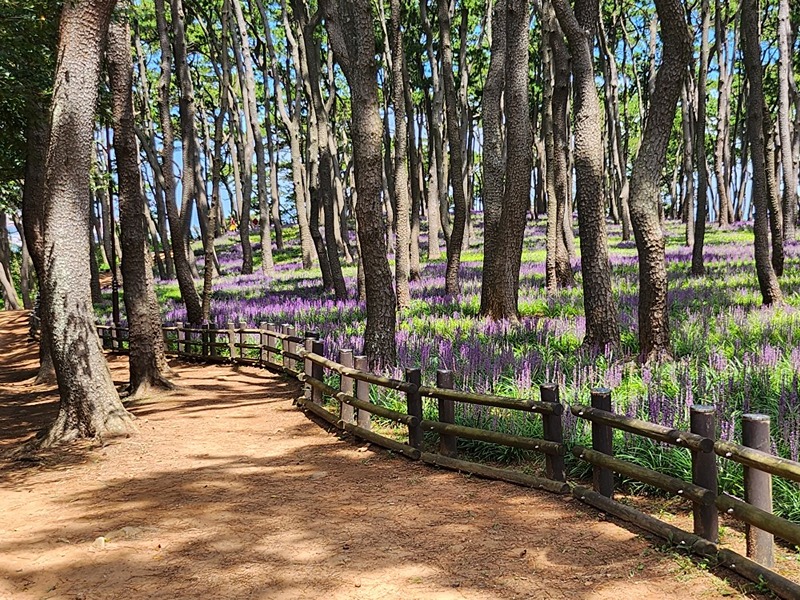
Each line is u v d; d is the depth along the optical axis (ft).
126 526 15.99
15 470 22.08
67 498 18.74
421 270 84.69
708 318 36.47
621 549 13.51
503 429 20.98
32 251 44.04
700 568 12.41
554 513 15.71
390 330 31.50
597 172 30.68
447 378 20.66
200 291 86.74
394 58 51.55
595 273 30.96
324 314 52.60
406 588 12.17
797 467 10.84
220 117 58.59
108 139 66.08
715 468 13.02
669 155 165.89
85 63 24.97
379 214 31.22
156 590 12.51
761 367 23.52
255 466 21.20
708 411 13.00
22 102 34.99
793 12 87.30
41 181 43.14
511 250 41.88
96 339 26.17
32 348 68.54
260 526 15.66
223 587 12.53
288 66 111.04
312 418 27.89
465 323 40.63
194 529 15.64
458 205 57.00
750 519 11.84
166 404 32.91
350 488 18.44
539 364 28.37
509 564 13.03
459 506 16.53
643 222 28.17
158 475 20.63
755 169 40.81
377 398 27.09
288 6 102.12
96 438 25.20
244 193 105.60
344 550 14.05
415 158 78.84
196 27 107.86
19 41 30.71
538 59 111.96
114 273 60.95
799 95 92.89
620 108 143.84
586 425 20.12
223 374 42.96
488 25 96.37
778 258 53.78
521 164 40.91
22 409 35.32
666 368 25.98
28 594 12.57
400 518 15.84
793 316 34.24
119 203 35.42
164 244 116.16
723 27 89.15
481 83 120.57
